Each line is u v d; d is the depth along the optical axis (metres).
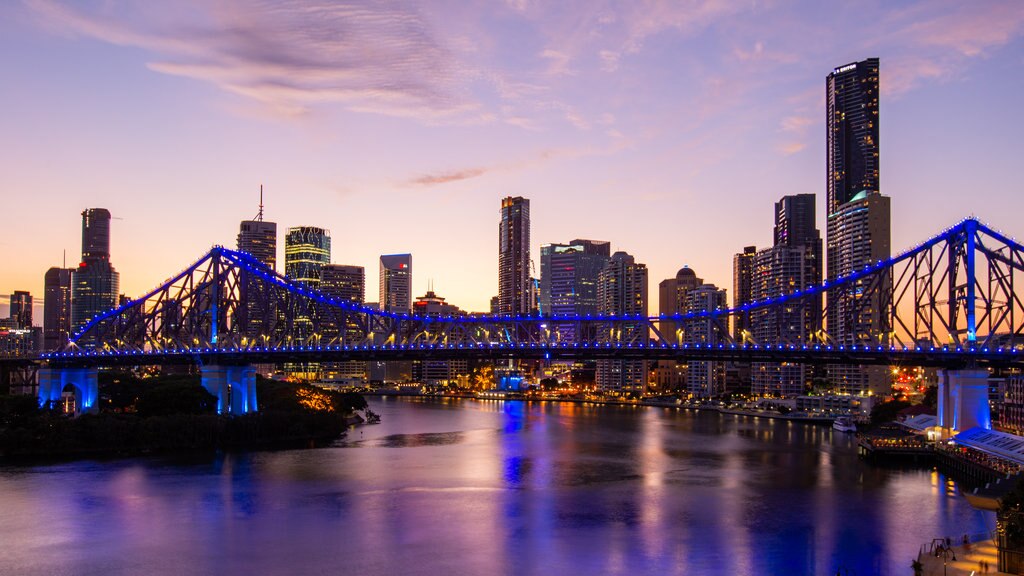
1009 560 92.81
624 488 157.50
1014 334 197.88
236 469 176.00
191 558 108.94
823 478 170.88
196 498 144.38
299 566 105.62
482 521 128.50
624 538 118.50
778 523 127.62
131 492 149.25
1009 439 173.88
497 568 104.56
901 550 112.06
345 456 199.62
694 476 173.38
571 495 149.88
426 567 105.00
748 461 199.00
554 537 119.00
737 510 136.88
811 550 112.38
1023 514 97.19
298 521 128.00
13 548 113.56
